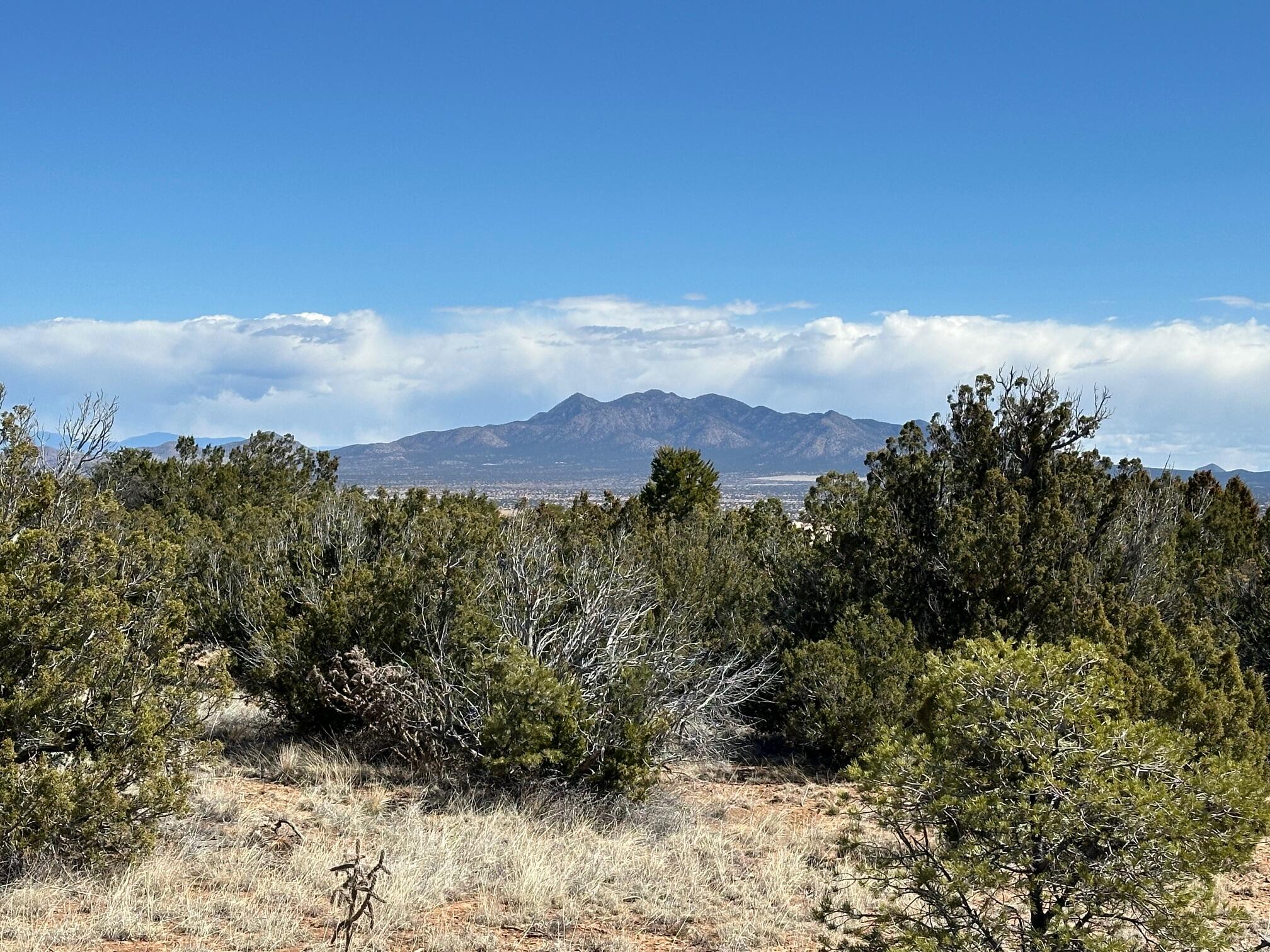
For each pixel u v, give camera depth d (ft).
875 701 38.88
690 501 102.06
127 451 95.55
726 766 39.65
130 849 22.36
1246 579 53.67
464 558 41.68
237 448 109.09
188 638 42.55
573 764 31.76
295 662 37.55
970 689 16.90
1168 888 15.70
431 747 34.04
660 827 30.27
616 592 37.04
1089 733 16.11
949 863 15.99
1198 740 31.50
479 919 21.40
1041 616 41.70
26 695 21.83
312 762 34.14
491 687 32.63
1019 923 16.79
